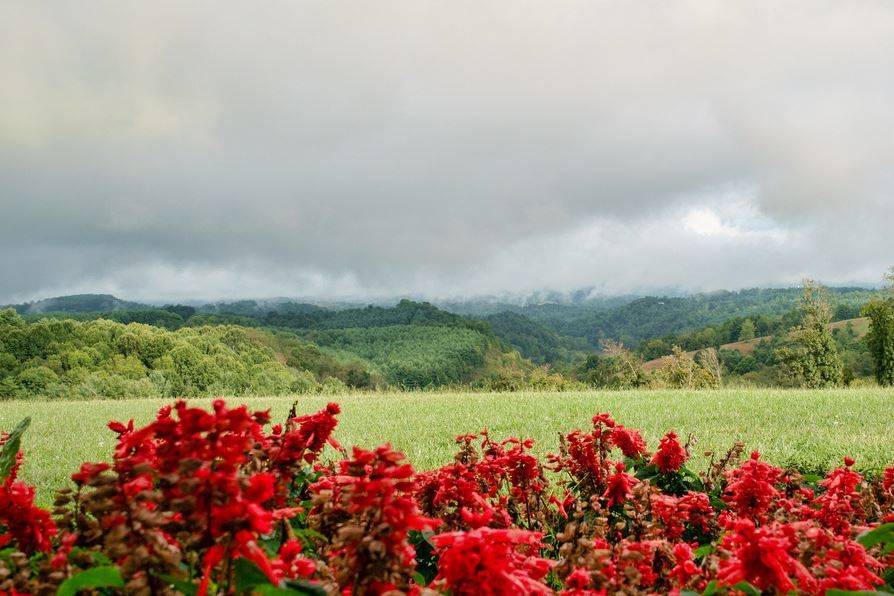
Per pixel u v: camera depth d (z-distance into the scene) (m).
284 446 2.82
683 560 2.57
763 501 3.35
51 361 40.81
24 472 8.94
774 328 106.38
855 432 11.37
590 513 3.16
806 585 2.06
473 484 3.16
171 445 1.67
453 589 1.80
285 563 2.02
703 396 18.55
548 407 16.06
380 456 1.80
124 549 1.58
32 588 1.81
